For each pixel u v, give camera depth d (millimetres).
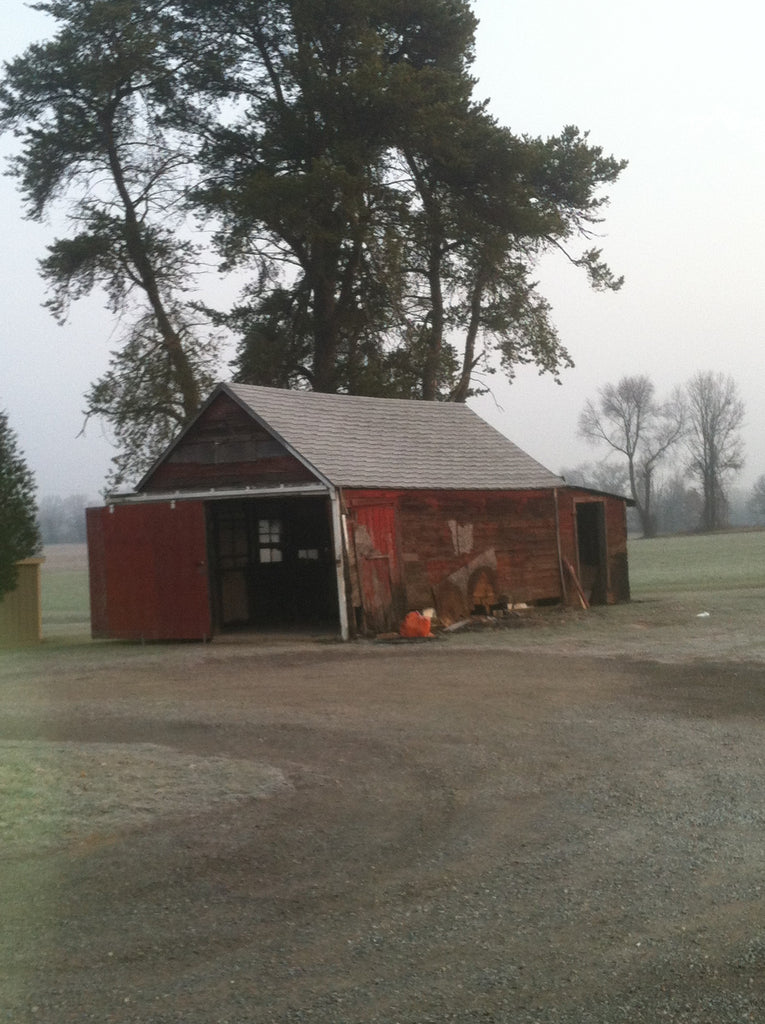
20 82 33125
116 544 22000
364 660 17031
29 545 23781
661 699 12414
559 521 26547
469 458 26031
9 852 6859
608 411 109312
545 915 5582
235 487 22312
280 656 17969
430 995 4660
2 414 24156
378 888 6098
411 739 10391
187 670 16438
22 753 9734
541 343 39906
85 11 33188
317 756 9688
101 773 8883
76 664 17891
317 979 4859
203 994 4738
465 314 40000
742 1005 4480
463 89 35219
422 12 35719
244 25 36188
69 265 34062
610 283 38688
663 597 29453
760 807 7570
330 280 36969
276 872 6430
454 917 5594
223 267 36156
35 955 5242
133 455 35312
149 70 33938
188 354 35500
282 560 25312
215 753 9844
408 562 22031
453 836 7109
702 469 110562
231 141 36406
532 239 37375
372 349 38031
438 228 36000
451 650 18031
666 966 4887
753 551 62688
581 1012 4461
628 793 8094
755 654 16125
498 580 24375
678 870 6238
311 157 35156
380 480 21797
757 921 5395
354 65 35344
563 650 17469
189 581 21297
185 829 7348
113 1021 4508
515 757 9500
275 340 36594
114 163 35156
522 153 34656
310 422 23172
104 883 6281
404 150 35125
